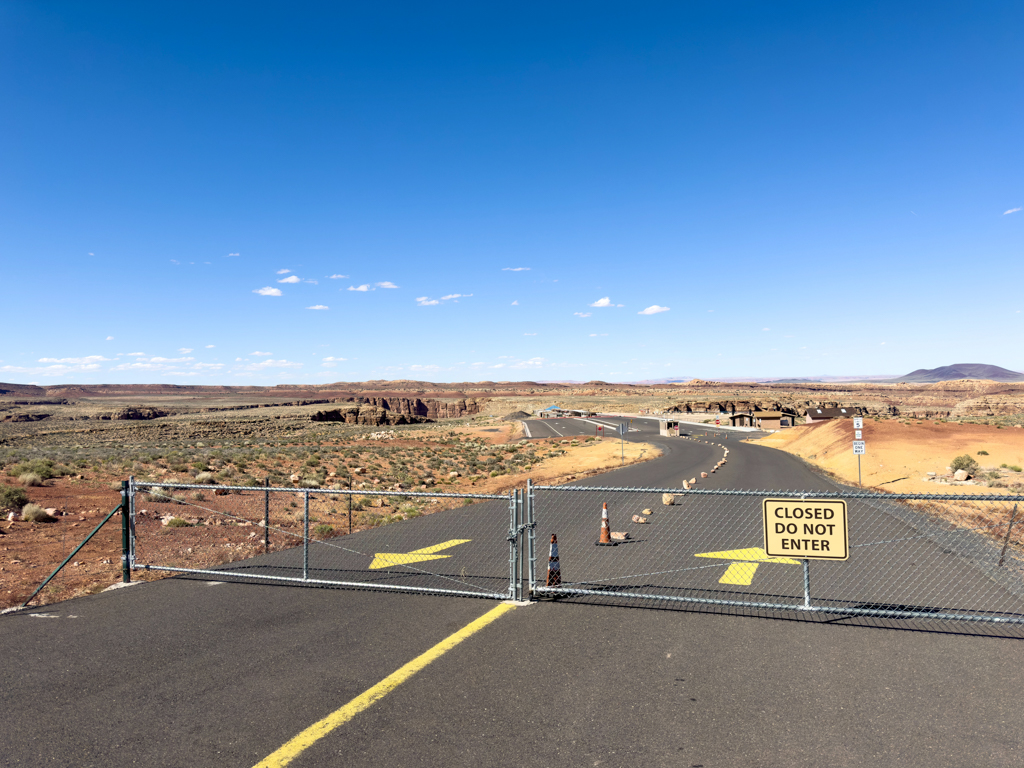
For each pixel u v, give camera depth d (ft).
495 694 17.66
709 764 13.87
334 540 44.42
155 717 16.39
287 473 104.88
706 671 19.35
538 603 27.30
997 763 13.89
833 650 21.20
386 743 14.88
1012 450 111.34
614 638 22.49
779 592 29.09
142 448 170.09
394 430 341.41
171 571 34.53
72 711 16.79
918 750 14.47
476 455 170.40
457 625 24.09
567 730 15.49
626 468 113.60
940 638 22.45
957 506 56.13
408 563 36.11
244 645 21.90
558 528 48.11
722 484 83.82
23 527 45.91
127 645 21.95
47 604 27.71
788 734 15.25
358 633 23.15
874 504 59.06
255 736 15.30
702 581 31.22
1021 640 22.16
